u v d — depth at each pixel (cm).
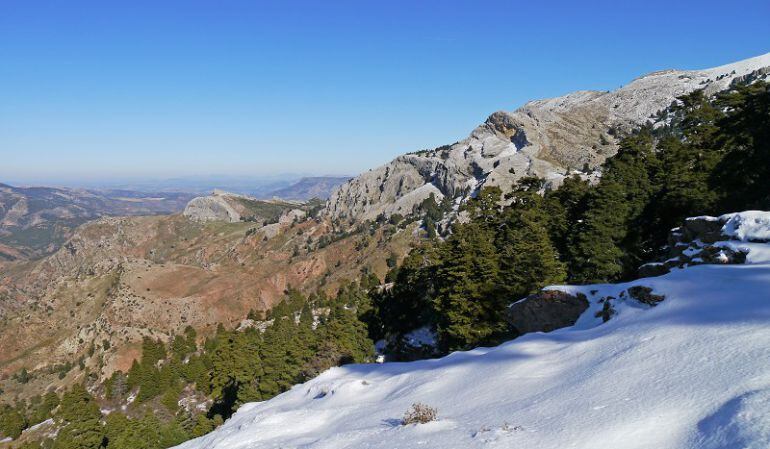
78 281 16838
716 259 2291
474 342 4244
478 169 19112
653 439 828
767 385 855
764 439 670
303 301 11138
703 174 5034
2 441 7731
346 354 4853
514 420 1118
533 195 5962
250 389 5131
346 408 2014
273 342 5275
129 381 8269
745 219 2419
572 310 2669
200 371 7519
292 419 2088
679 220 5053
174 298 15300
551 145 18575
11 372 12862
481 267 4241
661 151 6391
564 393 1216
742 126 4638
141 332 12725
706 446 742
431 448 1074
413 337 6178
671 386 1023
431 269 5828
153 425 5347
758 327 1194
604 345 1551
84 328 14112
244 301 16125
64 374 12012
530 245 4462
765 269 1794
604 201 4866
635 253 5225
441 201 19000
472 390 1580
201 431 5175
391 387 2139
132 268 16975
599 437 882
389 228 19012
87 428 5497
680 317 1533
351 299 9819
